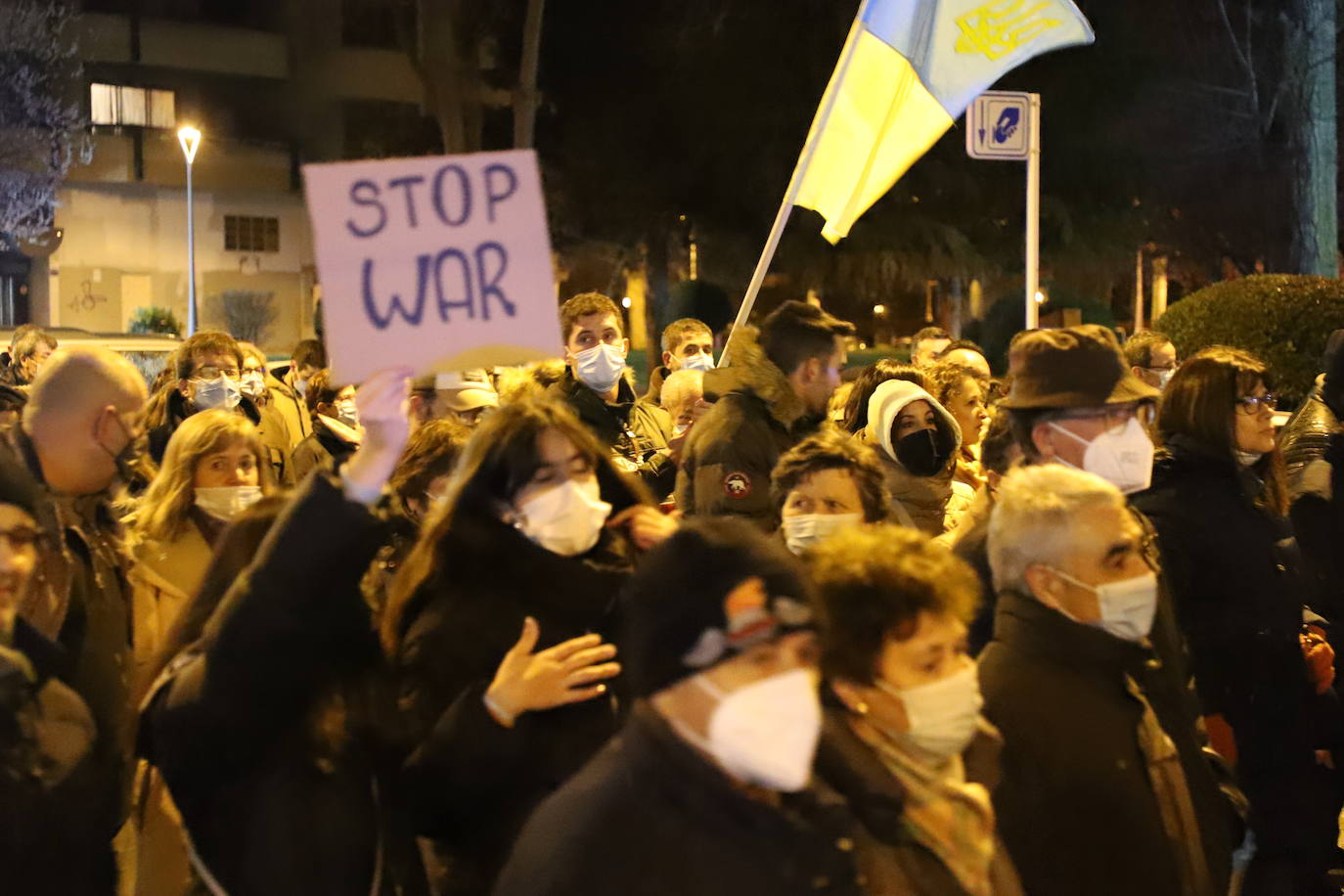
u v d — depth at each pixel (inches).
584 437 111.1
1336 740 169.6
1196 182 767.1
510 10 1007.6
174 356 266.7
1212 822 118.3
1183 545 156.4
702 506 171.2
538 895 72.5
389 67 1472.7
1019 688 108.7
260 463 150.6
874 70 223.6
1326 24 613.0
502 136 1099.3
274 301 1497.3
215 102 1433.3
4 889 95.0
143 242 1418.6
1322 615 186.7
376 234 97.4
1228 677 155.6
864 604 91.9
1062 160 725.3
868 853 86.6
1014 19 224.7
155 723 97.9
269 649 92.9
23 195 1234.0
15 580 97.3
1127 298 1114.7
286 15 1454.2
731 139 774.5
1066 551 108.5
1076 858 105.4
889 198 737.0
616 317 235.5
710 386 178.9
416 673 108.7
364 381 96.5
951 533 188.4
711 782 72.6
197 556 144.8
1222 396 159.2
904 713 92.7
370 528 94.3
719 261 795.4
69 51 1283.2
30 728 98.2
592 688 104.8
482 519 109.9
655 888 71.5
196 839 99.7
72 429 123.6
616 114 831.7
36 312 1376.7
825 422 179.9
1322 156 617.6
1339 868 193.5
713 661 72.4
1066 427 137.8
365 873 100.9
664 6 799.1
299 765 98.4
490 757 102.0
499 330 98.7
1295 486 190.5
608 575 111.3
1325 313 423.2
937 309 1076.5
